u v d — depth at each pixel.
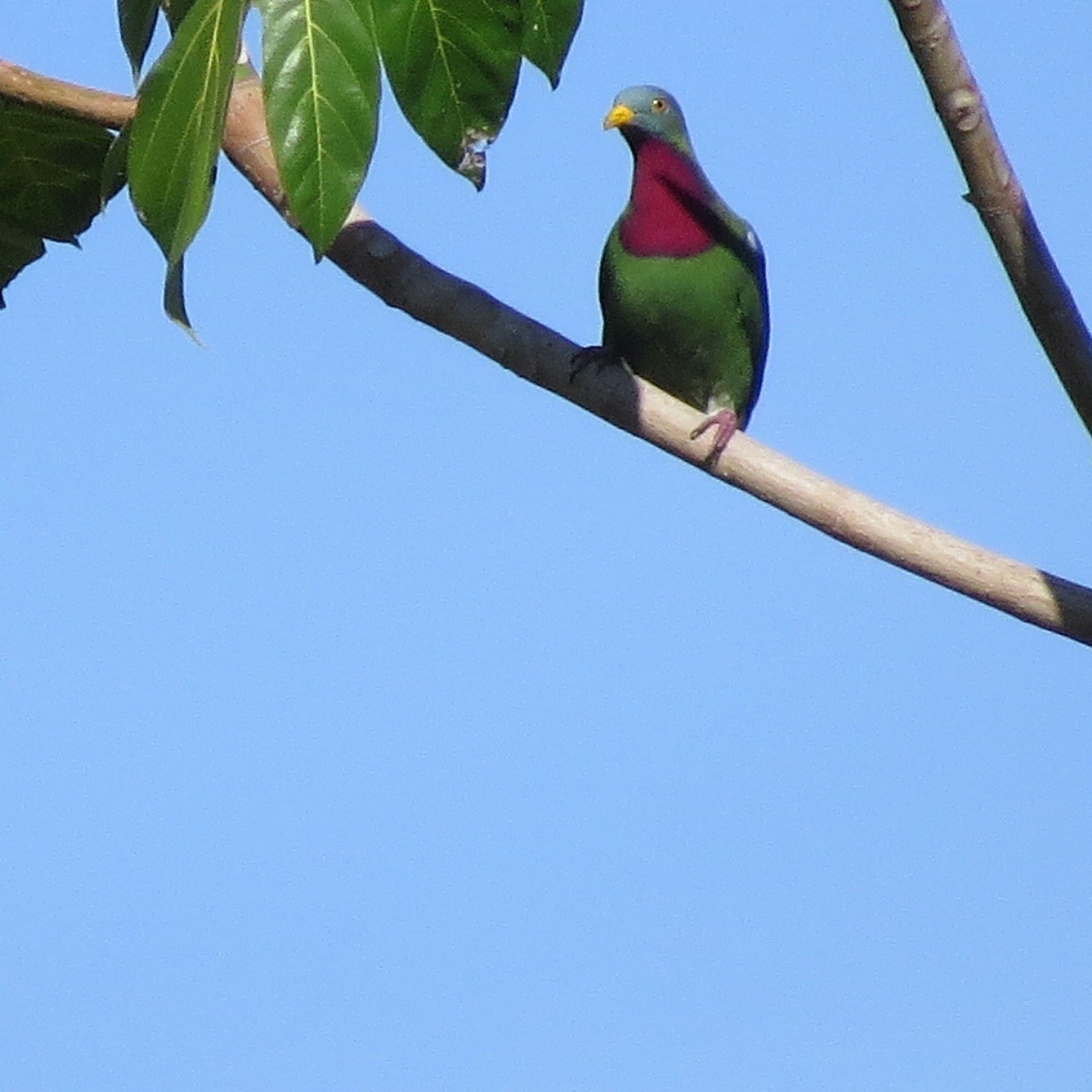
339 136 6.61
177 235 6.48
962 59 7.42
